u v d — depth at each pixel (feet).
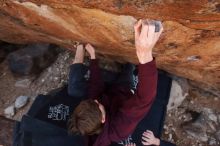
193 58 7.78
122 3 5.26
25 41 10.86
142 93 6.04
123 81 9.66
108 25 6.59
